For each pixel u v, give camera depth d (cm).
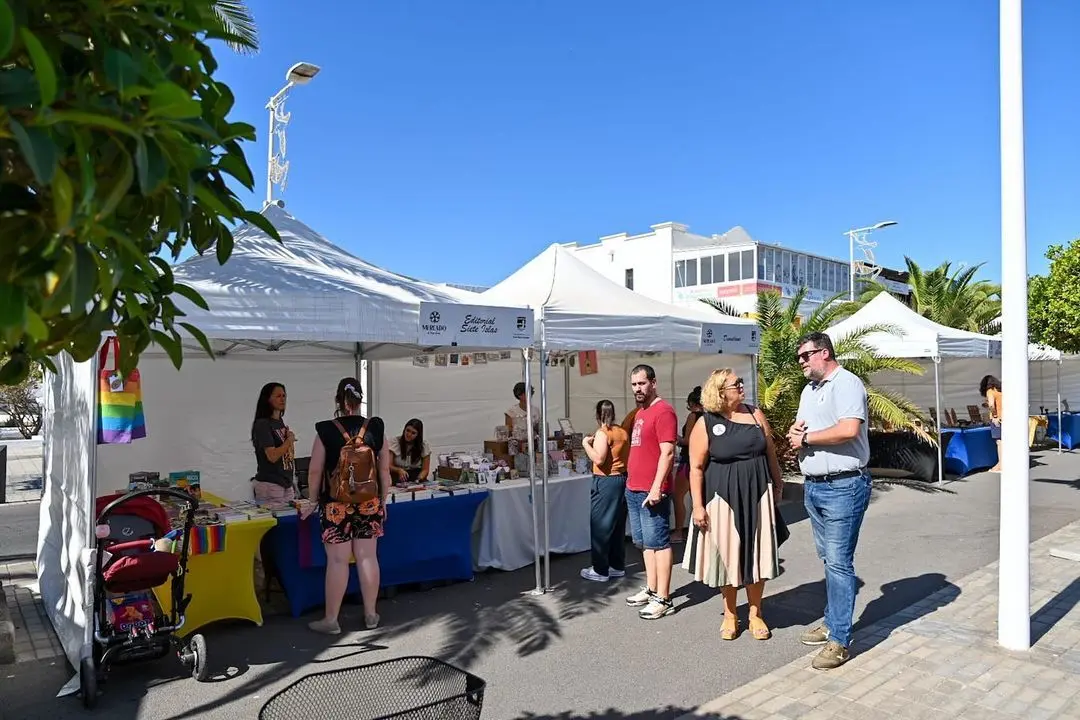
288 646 516
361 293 539
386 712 326
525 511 729
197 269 533
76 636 475
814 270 4009
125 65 104
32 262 103
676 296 3956
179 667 480
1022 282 478
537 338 644
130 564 428
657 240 4056
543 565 732
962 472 1338
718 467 499
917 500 1095
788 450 1216
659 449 576
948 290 2330
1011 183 479
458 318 582
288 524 571
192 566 524
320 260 650
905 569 700
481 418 1069
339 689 348
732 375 507
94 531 440
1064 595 595
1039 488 1185
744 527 495
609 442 663
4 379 141
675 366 1048
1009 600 484
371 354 884
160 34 130
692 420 823
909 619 549
